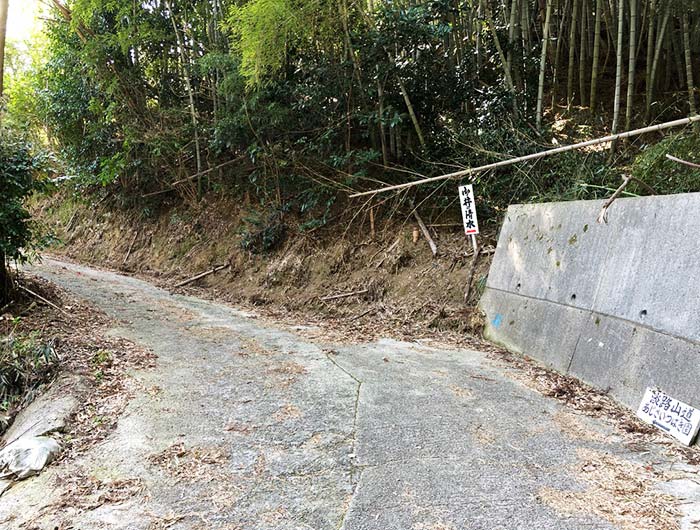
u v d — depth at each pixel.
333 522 2.04
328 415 3.15
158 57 9.47
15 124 5.37
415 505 2.16
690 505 2.17
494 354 4.79
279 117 7.19
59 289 6.46
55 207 13.66
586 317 4.07
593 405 3.41
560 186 5.67
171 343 4.78
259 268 8.16
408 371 4.13
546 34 6.45
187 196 10.18
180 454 2.61
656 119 6.54
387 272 6.82
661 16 6.95
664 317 3.28
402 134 7.22
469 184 6.37
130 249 10.70
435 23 7.31
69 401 3.29
